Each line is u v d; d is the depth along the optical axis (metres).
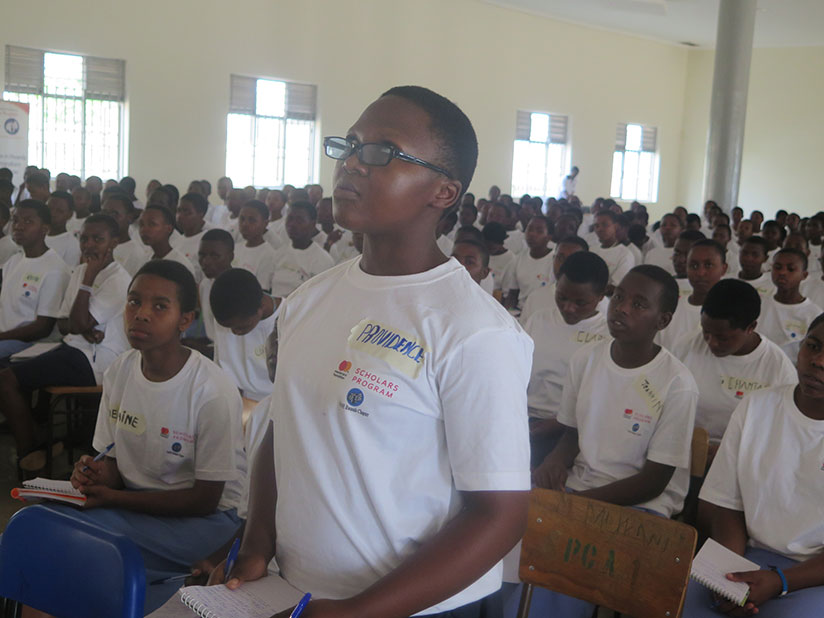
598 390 2.32
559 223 6.82
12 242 5.19
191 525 2.03
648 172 16.72
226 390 2.07
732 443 1.99
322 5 11.77
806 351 1.82
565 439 2.43
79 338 3.46
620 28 15.19
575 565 1.48
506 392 0.92
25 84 9.52
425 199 0.95
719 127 11.04
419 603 0.89
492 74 13.84
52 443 3.21
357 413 0.93
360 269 1.02
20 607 1.23
